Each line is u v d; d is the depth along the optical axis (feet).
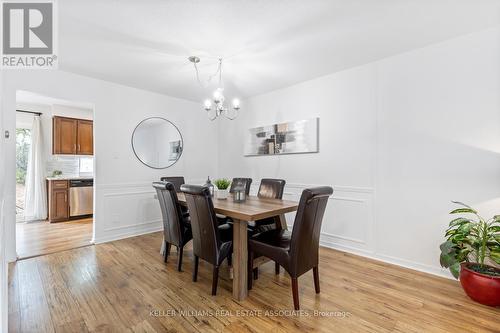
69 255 9.64
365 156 9.71
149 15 6.44
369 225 9.60
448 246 6.91
